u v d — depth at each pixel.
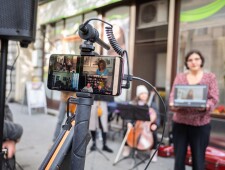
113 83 1.29
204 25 5.33
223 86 5.45
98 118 5.07
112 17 6.84
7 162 3.22
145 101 4.95
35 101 8.89
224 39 5.29
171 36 5.64
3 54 2.33
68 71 1.39
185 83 3.20
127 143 4.63
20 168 3.91
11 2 2.14
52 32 8.38
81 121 1.35
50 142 5.48
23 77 10.96
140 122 4.68
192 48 5.62
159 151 4.85
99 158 4.67
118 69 1.29
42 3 8.45
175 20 5.66
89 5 6.77
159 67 6.62
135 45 6.43
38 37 9.12
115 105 5.74
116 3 6.57
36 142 5.50
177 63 5.65
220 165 4.00
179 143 3.24
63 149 1.44
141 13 6.36
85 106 1.34
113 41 1.46
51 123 7.47
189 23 5.53
